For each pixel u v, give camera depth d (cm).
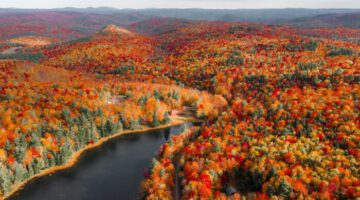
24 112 12838
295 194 8038
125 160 11769
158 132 14825
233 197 8469
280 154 9825
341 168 8588
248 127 12319
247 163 9700
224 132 12169
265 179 8875
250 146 10762
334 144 10238
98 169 11031
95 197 9375
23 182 10050
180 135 12606
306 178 8444
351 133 10606
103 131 13762
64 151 11275
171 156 11119
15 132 11331
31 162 10519
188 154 10806
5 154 10350
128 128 14825
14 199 9206
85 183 10106
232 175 9575
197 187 8725
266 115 13625
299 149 9894
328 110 12431
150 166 10681
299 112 12925
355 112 12225
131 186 9994
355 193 7594
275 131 11688
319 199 7781
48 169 10862
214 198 8538
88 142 12950
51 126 12275
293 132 11194
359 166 8800
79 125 13112
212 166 9581
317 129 11238
